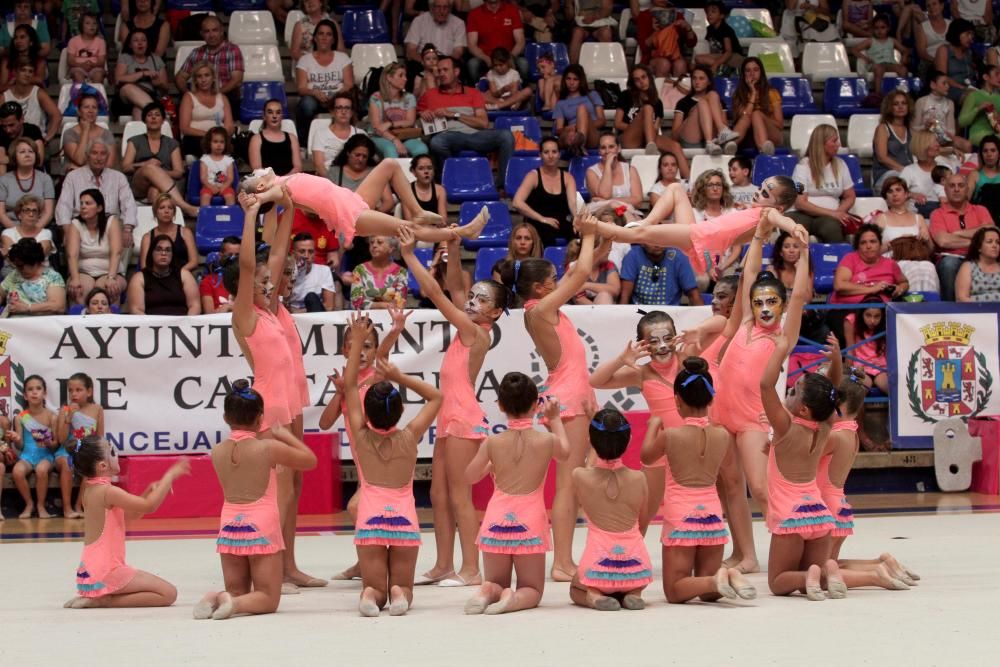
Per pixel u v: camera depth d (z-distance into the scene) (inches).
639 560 316.5
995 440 561.0
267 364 347.3
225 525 315.3
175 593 331.0
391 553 321.4
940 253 648.4
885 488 570.9
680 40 784.3
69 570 386.9
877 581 331.0
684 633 277.7
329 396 536.7
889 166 716.0
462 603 330.6
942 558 382.6
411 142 693.3
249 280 340.5
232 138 674.2
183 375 536.7
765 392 326.3
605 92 748.0
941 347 569.3
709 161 699.4
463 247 642.8
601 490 315.9
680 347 382.0
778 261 580.7
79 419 522.0
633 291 577.9
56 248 633.0
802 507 326.6
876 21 821.2
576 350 383.9
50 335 533.0
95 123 670.5
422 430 325.1
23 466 518.3
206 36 727.1
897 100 717.9
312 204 353.4
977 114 751.7
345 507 550.9
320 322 537.3
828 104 785.6
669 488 324.2
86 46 736.3
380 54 775.1
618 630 282.8
